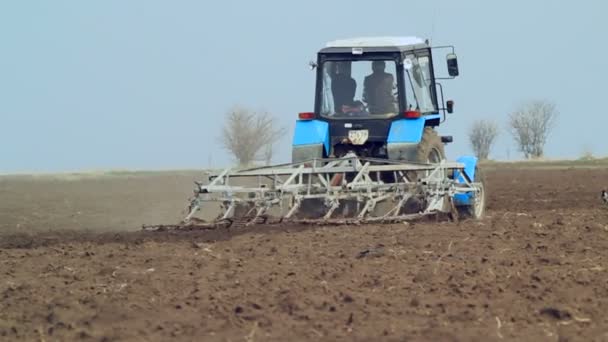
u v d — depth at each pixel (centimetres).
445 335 2617
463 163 5500
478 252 3934
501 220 5247
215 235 4662
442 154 5584
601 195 7706
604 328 2714
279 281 3350
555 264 3638
